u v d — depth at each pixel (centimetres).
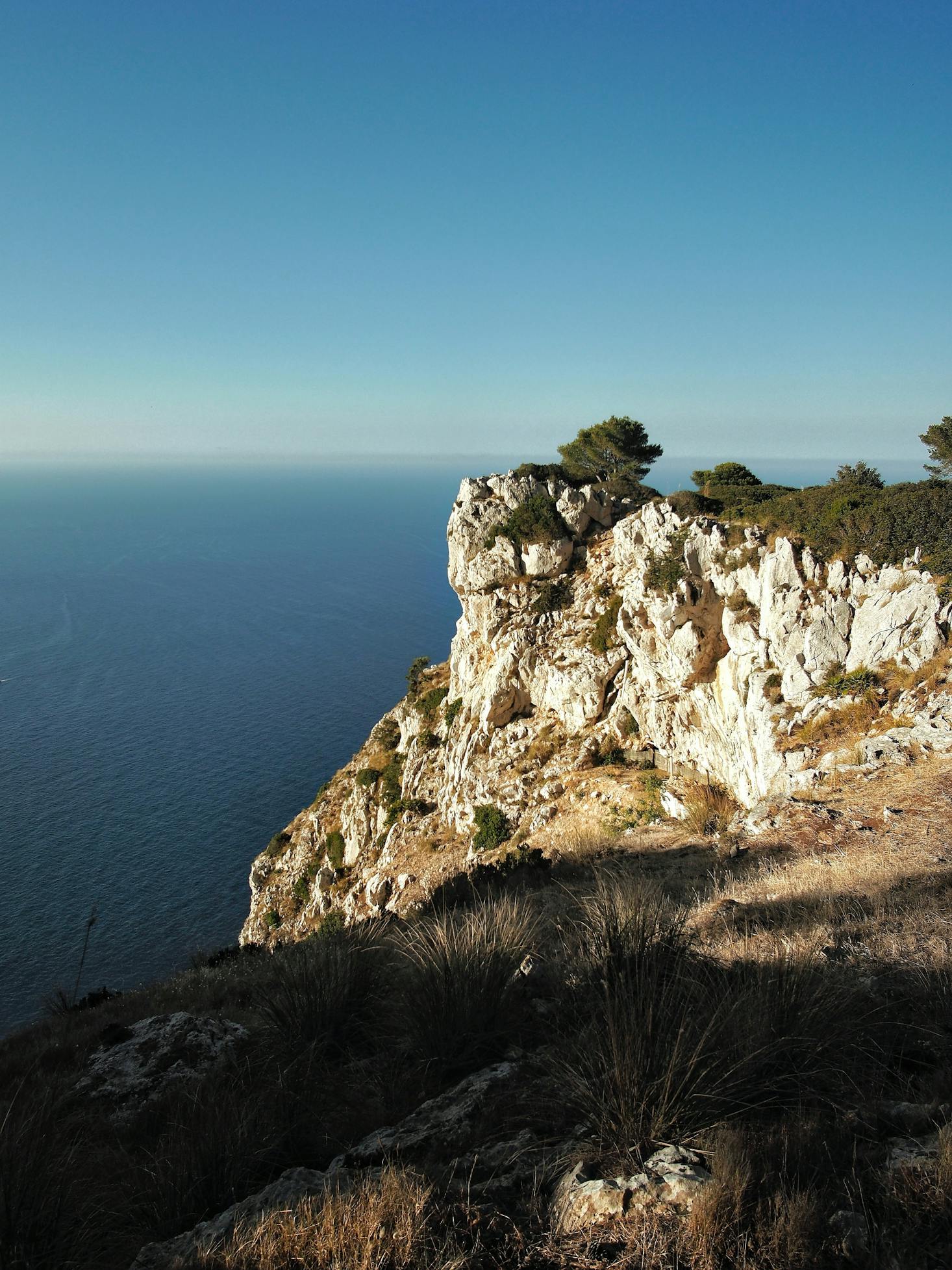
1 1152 600
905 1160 490
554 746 3944
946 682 2222
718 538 3238
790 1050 620
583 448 5172
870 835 1583
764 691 2722
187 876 8462
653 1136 539
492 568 4372
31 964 6644
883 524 2675
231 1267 477
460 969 837
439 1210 498
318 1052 864
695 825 2509
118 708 15238
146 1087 912
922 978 784
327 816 5734
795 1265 420
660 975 796
